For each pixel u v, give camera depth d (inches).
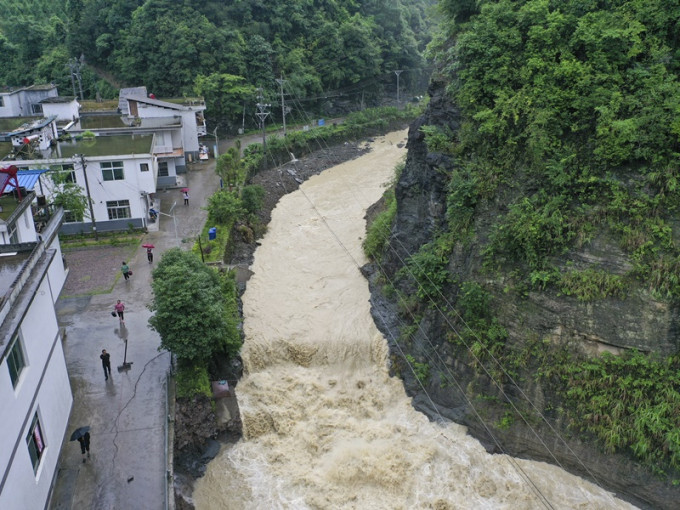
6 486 618.2
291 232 1758.1
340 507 869.2
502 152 1072.8
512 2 1143.6
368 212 1812.3
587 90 983.0
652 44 978.1
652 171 903.7
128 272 1385.3
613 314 892.0
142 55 2952.8
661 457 826.2
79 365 1067.9
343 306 1322.6
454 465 937.5
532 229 958.4
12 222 927.0
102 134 2064.5
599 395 885.2
